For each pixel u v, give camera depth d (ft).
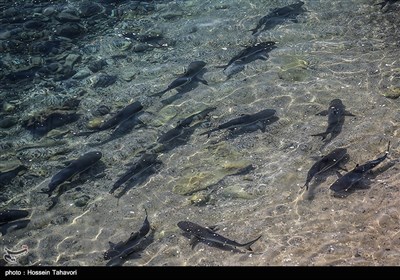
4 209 22.66
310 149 23.38
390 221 19.66
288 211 20.68
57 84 29.76
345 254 18.60
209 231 19.79
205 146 24.43
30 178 24.12
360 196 20.81
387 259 18.16
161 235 20.54
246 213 20.90
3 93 29.37
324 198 20.97
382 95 25.72
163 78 29.37
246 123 24.79
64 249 20.67
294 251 18.98
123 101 28.07
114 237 20.92
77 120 27.17
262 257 18.94
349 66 28.02
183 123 25.66
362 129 23.86
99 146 25.32
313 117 25.14
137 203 22.17
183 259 19.39
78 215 22.03
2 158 25.29
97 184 23.36
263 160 23.27
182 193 22.29
